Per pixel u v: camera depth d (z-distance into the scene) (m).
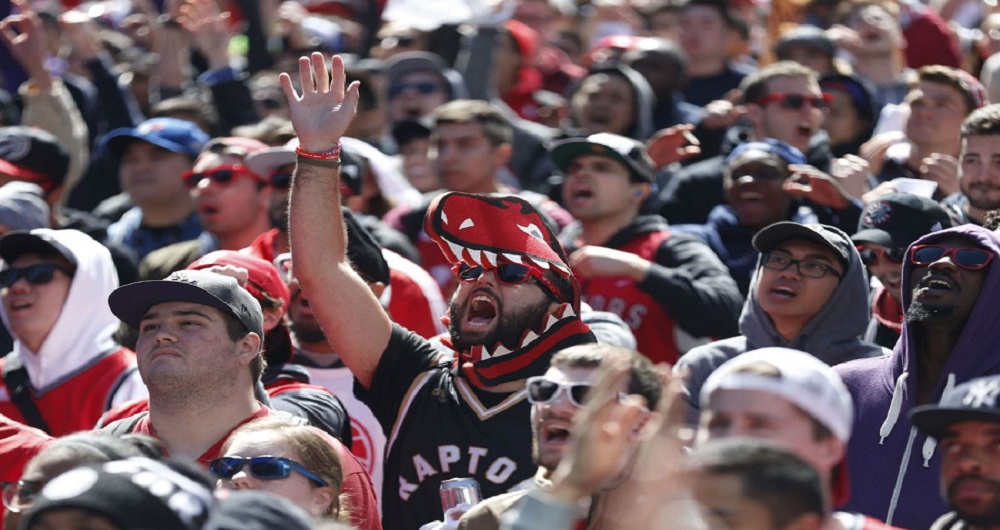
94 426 19.83
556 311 17.06
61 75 37.09
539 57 39.16
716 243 23.97
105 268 20.58
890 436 16.34
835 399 12.02
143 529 9.59
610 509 12.02
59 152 27.83
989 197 20.94
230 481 14.66
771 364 12.02
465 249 16.97
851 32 33.44
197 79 39.50
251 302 16.94
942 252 16.52
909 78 31.33
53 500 9.64
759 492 10.15
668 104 31.12
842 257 18.58
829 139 28.55
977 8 37.84
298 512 10.67
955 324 16.47
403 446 17.09
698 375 18.75
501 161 27.59
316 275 17.11
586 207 23.88
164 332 16.45
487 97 34.88
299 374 19.12
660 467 11.55
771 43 37.12
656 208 25.11
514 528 10.95
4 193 24.97
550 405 13.36
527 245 16.94
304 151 17.25
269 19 40.44
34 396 20.19
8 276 20.30
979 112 21.20
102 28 43.47
